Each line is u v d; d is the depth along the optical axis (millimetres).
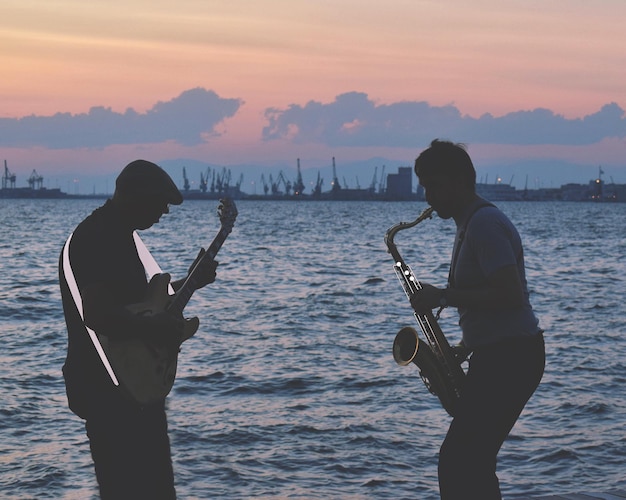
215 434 9508
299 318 19312
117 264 3619
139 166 3699
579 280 29797
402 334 4359
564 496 5391
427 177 3908
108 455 3682
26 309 20594
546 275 31984
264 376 12672
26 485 7773
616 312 20688
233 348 15188
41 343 15664
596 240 61219
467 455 3816
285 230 78188
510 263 3758
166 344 3723
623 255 44281
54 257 39750
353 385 12086
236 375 12703
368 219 119125
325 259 40312
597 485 8055
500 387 3818
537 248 50781
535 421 10156
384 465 8555
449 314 19094
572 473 8375
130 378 3656
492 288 3766
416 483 8062
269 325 18203
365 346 15516
